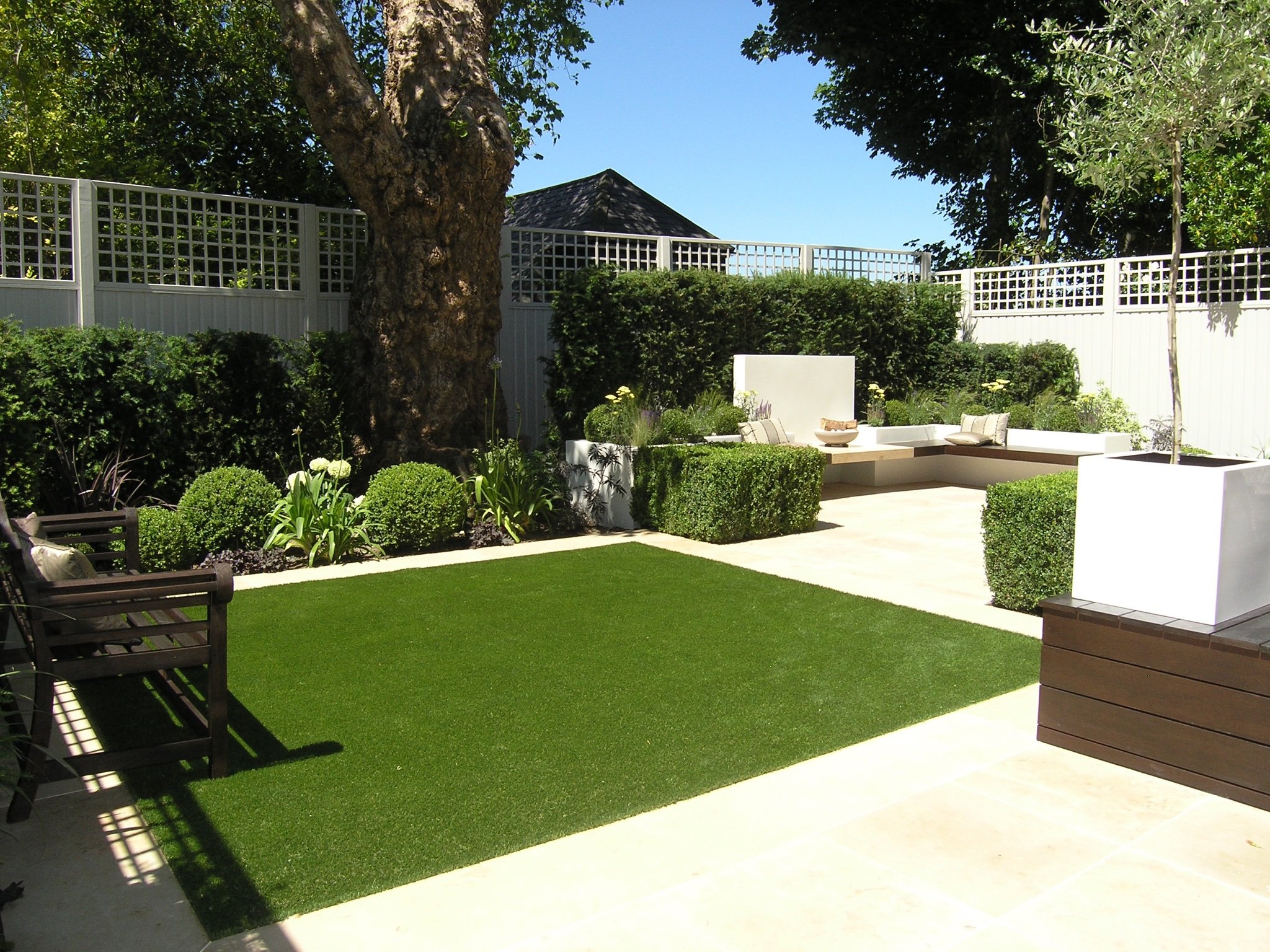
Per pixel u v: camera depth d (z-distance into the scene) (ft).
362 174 30.68
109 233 31.99
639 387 39.47
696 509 29.68
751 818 11.32
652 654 17.89
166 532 24.26
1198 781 12.16
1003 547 21.02
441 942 8.78
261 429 30.81
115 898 9.61
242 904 9.43
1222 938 8.93
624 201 61.05
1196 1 13.91
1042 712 13.69
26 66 48.98
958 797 11.91
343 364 32.71
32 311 29.94
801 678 16.51
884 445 42.70
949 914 9.30
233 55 48.65
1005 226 69.15
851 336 47.14
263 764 12.92
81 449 26.78
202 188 48.78
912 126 69.82
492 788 12.12
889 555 27.45
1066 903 9.50
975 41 62.90
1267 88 13.88
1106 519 13.33
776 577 24.47
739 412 37.93
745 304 42.93
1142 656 12.60
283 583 23.90
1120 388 46.88
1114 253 69.56
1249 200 41.88
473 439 33.35
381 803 11.70
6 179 29.37
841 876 10.00
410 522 27.55
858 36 63.57
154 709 15.05
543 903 9.45
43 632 11.48
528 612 20.97
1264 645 11.50
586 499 33.88
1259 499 12.89
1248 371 42.11
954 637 19.04
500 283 33.86
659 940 8.82
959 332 54.39
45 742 11.44
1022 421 44.52
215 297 33.63
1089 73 15.62
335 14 30.01
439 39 31.78
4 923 9.12
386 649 18.22
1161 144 14.70
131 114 49.55
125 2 46.39
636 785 12.22
